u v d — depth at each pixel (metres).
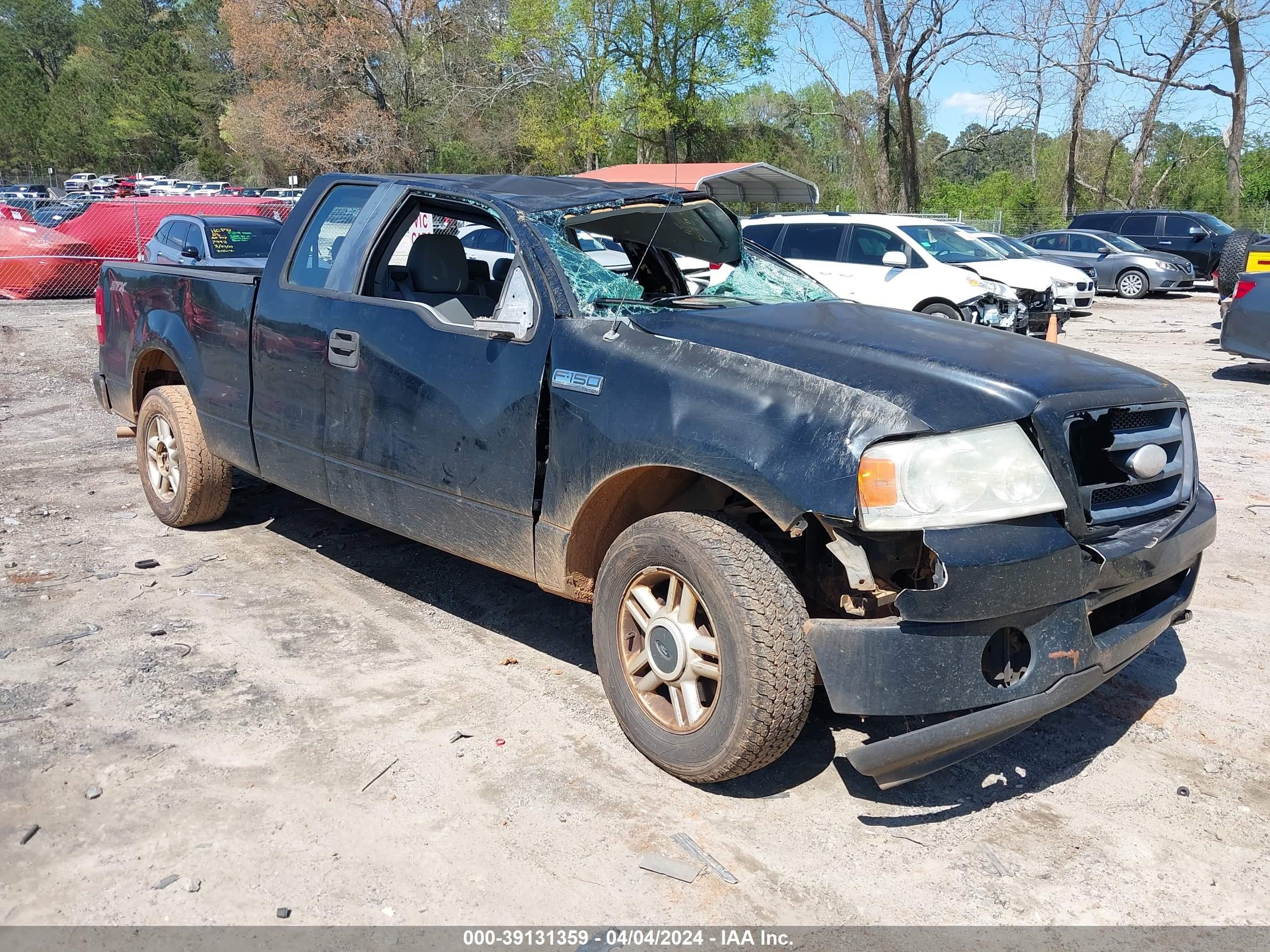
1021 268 13.65
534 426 3.52
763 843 2.93
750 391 3.04
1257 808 3.13
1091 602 2.93
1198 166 41.84
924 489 2.75
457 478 3.80
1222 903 2.70
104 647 4.10
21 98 87.75
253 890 2.69
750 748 2.96
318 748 3.38
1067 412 2.91
